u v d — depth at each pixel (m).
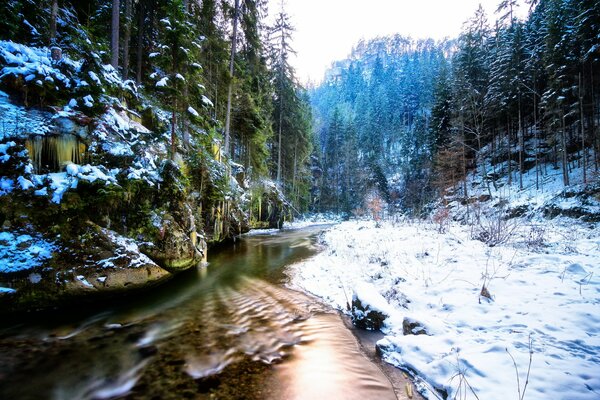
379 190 46.44
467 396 3.12
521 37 29.11
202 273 10.16
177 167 10.09
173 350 4.71
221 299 7.40
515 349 3.70
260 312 6.55
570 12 22.31
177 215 9.86
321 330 5.61
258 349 4.80
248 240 20.09
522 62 27.47
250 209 23.47
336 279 8.92
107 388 3.69
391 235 14.23
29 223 6.07
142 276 7.61
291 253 14.51
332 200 53.03
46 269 5.95
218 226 16.52
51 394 3.55
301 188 39.53
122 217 7.92
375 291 6.29
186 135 12.77
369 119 69.19
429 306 5.73
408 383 3.79
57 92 7.65
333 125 60.03
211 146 15.55
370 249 11.55
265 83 26.69
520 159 25.83
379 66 105.94
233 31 19.23
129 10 13.80
